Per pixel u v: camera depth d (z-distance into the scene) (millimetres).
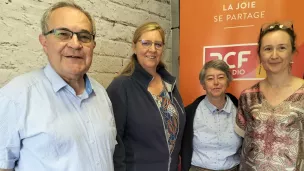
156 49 1392
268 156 1279
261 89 1382
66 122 898
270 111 1301
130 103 1319
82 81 1052
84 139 926
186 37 1967
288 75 1294
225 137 1525
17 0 1304
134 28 1969
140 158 1328
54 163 850
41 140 835
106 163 980
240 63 1791
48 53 957
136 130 1319
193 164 1596
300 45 1603
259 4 1696
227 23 1811
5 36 1270
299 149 1238
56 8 950
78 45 929
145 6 2055
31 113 845
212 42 1873
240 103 1463
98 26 1709
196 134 1579
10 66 1299
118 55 1861
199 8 1899
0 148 821
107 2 1753
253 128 1345
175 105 1482
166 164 1374
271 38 1245
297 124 1236
